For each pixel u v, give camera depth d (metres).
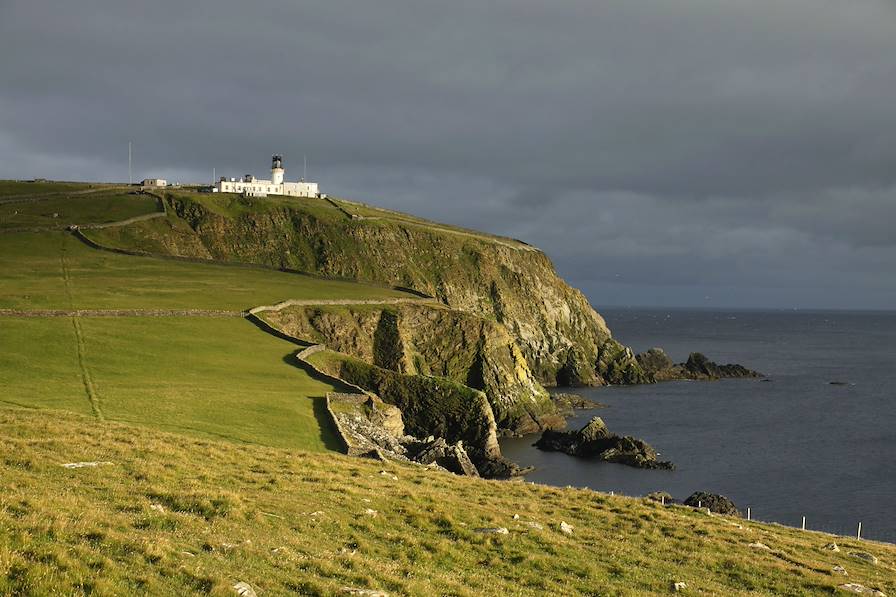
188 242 175.50
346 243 191.75
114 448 38.44
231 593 19.66
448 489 42.09
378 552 27.98
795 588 30.41
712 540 36.47
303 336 118.31
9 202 182.62
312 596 21.33
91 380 70.06
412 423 99.06
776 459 105.06
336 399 78.06
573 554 31.44
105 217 174.12
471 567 28.17
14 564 18.12
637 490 86.19
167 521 25.84
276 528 28.31
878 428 131.00
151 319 100.50
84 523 22.62
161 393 67.44
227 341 96.38
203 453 41.41
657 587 28.64
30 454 33.47
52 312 94.81
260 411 66.50
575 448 106.75
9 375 68.88
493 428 99.31
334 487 36.81
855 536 70.38
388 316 133.00
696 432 124.25
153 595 18.80
